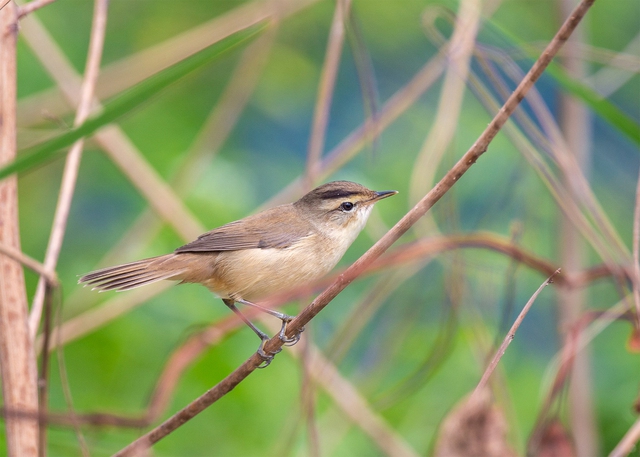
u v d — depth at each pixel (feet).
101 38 29.68
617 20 50.62
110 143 35.45
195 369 36.63
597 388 41.78
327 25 52.16
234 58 48.93
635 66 35.73
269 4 38.17
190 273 30.04
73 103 36.29
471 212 45.47
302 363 31.99
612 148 53.78
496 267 41.04
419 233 34.50
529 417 38.47
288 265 30.53
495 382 30.30
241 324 32.24
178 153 43.98
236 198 42.16
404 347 41.83
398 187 46.50
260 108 50.67
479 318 34.45
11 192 24.27
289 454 33.96
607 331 44.21
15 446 22.80
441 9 32.04
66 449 31.71
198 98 48.01
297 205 32.32
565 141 39.29
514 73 30.58
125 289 28.99
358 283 43.75
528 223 43.52
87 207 44.98
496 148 46.62
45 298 27.22
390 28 50.90
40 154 18.99
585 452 35.32
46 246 42.06
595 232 31.01
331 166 37.19
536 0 50.96
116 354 36.91
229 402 36.81
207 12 49.73
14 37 24.71
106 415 23.52
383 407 34.96
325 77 33.01
